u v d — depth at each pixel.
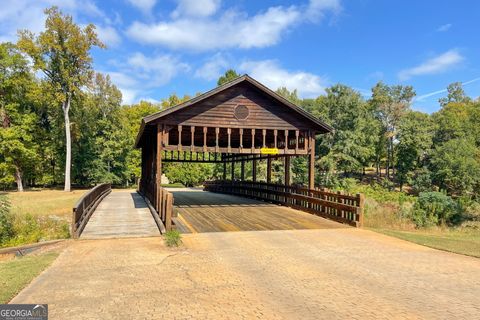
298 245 8.32
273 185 17.48
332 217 11.99
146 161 22.14
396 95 52.59
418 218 15.09
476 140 44.47
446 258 7.26
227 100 14.08
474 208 20.86
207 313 4.37
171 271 6.17
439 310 4.52
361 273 6.12
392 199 25.56
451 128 45.62
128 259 6.97
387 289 5.31
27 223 11.93
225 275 5.96
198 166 41.75
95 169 39.38
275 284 5.50
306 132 14.96
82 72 32.38
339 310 4.50
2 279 5.57
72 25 30.22
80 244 8.36
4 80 32.31
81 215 10.41
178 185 41.34
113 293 5.04
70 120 38.75
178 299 4.83
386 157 54.75
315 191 13.49
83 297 4.86
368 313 4.41
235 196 22.17
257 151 14.27
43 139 38.09
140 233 9.71
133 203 18.36
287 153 14.66
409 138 43.62
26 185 40.41
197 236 9.24
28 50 29.44
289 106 14.35
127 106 52.44
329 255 7.39
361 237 9.35
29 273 5.92
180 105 13.20
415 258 7.23
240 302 4.74
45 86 31.64
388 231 10.38
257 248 7.98
